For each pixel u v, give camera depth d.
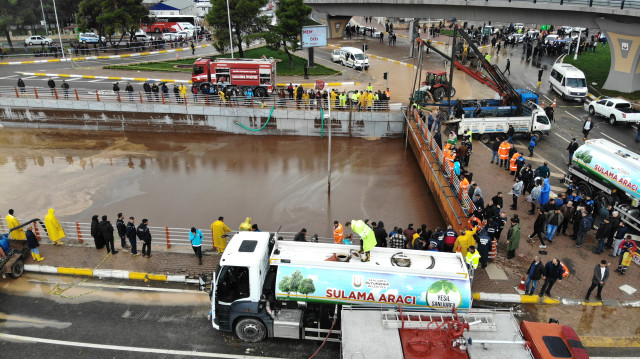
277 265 11.98
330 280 11.69
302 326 12.11
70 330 13.03
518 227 15.59
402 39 64.12
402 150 30.22
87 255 16.67
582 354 8.98
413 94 31.78
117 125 33.94
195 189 24.42
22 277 15.59
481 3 43.78
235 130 33.31
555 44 53.28
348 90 38.62
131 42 57.88
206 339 12.73
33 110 34.03
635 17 33.44
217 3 46.25
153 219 21.11
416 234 15.24
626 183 17.84
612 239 16.80
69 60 50.12
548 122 27.59
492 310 11.66
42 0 68.31
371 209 22.16
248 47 56.62
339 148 30.61
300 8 44.72
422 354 9.55
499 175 23.19
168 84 40.12
